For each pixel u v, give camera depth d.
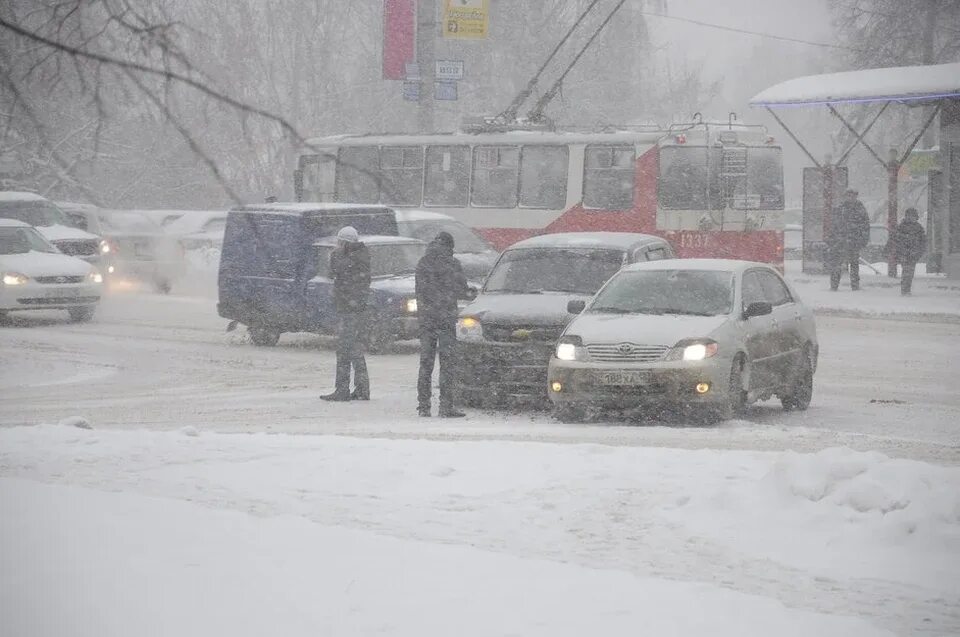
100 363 41.66
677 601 13.00
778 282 33.06
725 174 62.84
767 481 18.66
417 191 68.81
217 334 50.34
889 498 17.64
